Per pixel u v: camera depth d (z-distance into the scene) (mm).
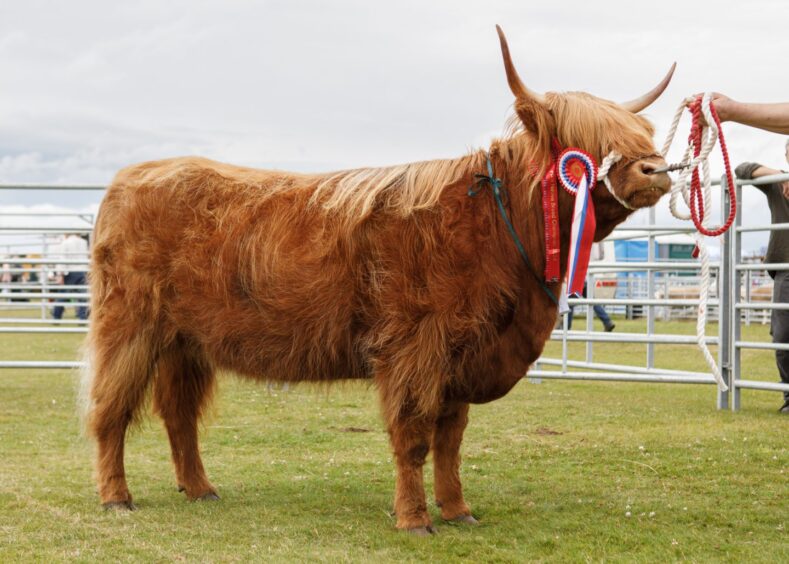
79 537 4293
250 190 4938
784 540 4234
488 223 4352
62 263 10453
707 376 8516
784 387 7793
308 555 3982
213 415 5477
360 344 4605
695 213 4289
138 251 4992
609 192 4180
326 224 4605
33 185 9742
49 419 7816
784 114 4461
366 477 5645
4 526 4477
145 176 5148
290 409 8398
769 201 8273
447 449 4695
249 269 4742
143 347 5027
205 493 5160
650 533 4355
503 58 4277
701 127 4391
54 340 16078
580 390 9898
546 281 4387
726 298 8422
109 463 4953
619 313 24844
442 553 4055
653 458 6059
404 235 4395
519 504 4977
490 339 4352
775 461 5922
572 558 3967
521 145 4453
